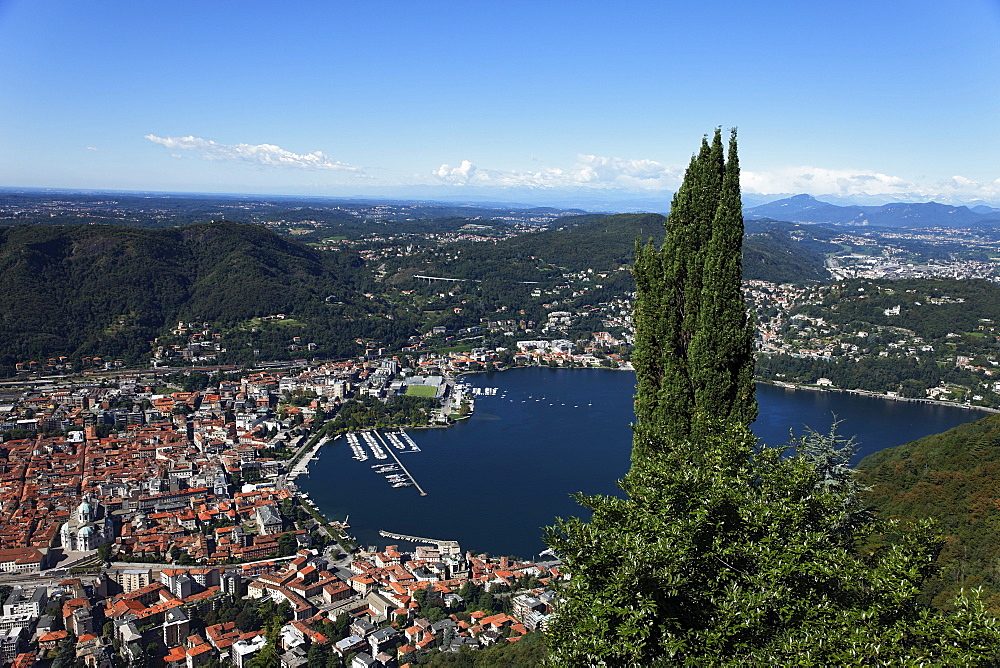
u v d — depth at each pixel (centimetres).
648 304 3953
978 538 7062
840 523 3083
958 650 2381
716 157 3822
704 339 3678
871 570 2717
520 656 7775
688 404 3794
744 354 3697
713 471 3033
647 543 2781
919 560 2808
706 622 2702
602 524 3133
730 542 2833
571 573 2989
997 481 8219
